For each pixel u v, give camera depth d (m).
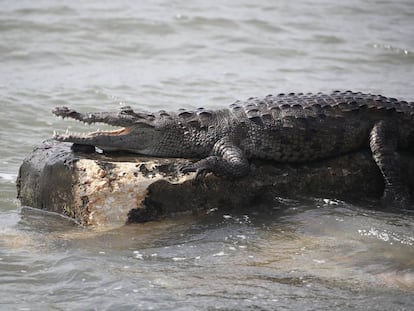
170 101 46.56
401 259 26.33
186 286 24.42
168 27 61.12
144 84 49.62
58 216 30.11
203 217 29.72
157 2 67.56
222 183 30.19
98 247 27.31
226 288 24.30
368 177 32.03
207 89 49.16
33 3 64.44
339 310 22.94
